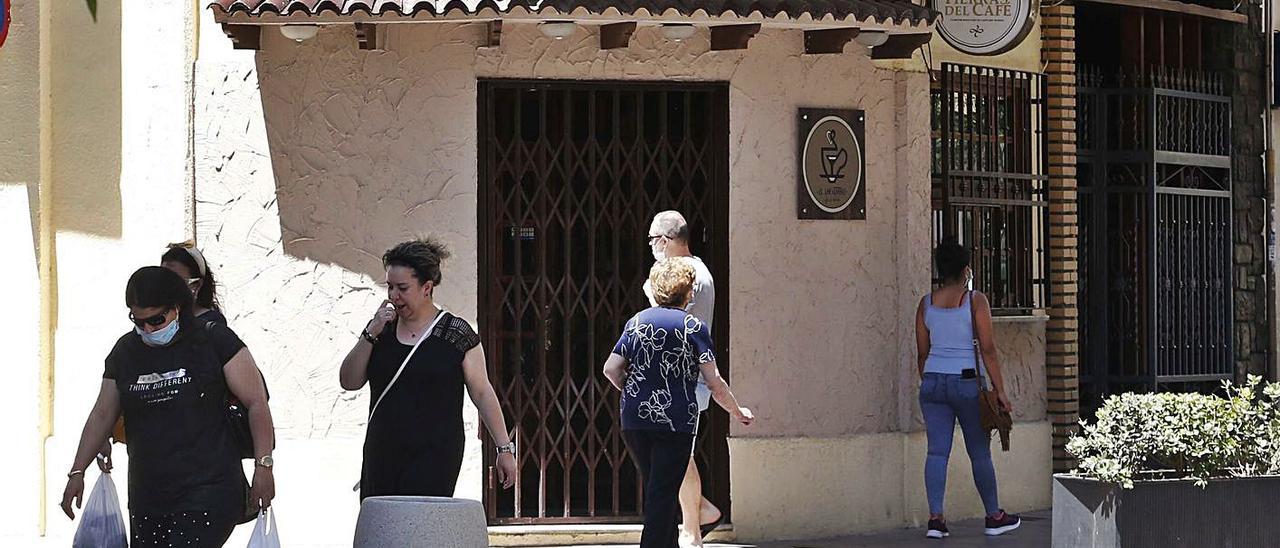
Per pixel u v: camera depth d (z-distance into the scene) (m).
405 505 6.83
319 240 10.66
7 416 11.19
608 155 11.10
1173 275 13.68
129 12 10.95
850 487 11.60
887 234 11.70
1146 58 13.73
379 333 7.80
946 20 11.31
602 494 11.24
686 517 10.31
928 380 11.27
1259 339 14.46
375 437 7.73
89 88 11.10
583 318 11.14
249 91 10.63
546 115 11.03
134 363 7.12
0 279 11.15
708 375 9.02
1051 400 12.87
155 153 10.82
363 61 10.67
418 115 10.72
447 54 10.74
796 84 11.31
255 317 10.67
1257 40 14.38
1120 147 13.47
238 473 7.22
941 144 11.84
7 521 11.19
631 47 10.94
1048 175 12.75
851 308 11.59
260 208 10.66
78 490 7.34
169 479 7.05
